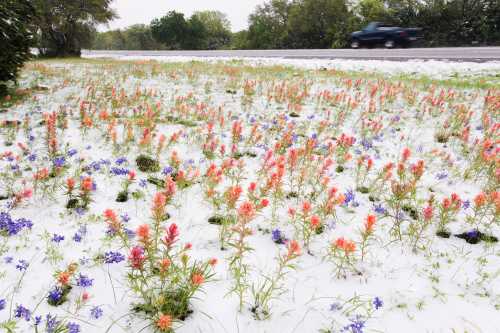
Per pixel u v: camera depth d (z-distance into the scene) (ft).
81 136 19.92
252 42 238.48
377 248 10.70
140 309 7.83
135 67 54.08
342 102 31.35
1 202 12.36
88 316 7.61
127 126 20.39
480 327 7.83
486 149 17.46
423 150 19.67
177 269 8.32
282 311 8.13
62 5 112.47
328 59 67.00
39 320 6.90
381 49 79.10
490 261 10.18
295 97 30.63
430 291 8.94
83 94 31.27
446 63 53.01
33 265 9.19
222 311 8.01
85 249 9.99
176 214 12.25
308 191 14.25
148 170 15.93
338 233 11.48
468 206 12.09
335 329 7.65
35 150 17.42
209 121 23.93
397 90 34.37
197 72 48.47
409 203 13.16
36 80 36.91
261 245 10.69
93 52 159.94
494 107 26.30
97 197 13.12
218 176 12.90
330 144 17.61
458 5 141.59
